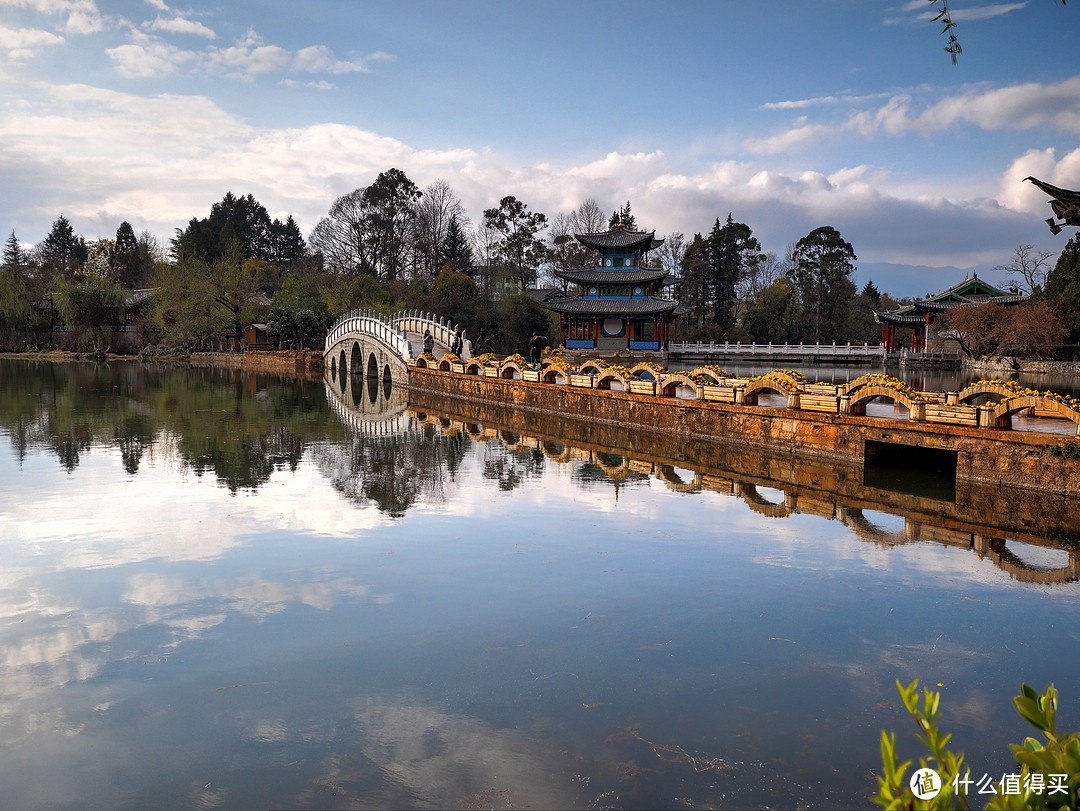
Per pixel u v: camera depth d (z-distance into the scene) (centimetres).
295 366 6375
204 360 7488
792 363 7969
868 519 1519
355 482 1903
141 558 1244
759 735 702
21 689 793
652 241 8025
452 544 1334
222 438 2641
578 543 1341
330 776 639
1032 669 848
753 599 1063
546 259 10956
